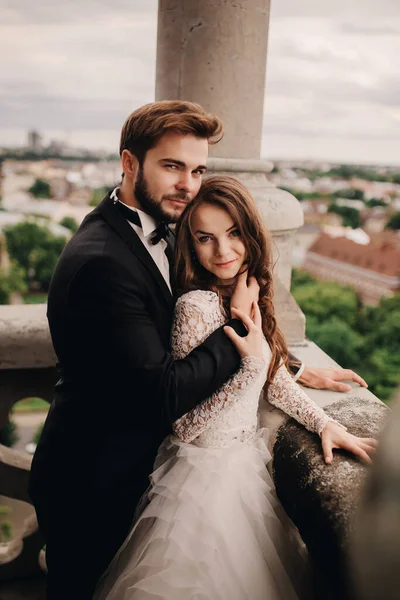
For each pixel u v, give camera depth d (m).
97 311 1.49
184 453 1.60
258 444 1.73
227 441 1.64
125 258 1.51
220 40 2.23
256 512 1.57
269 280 1.73
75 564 1.69
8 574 2.39
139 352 1.49
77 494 1.63
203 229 1.62
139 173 1.56
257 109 2.38
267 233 1.67
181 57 2.28
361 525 0.98
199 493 1.54
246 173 2.43
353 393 2.04
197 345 1.60
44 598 2.30
